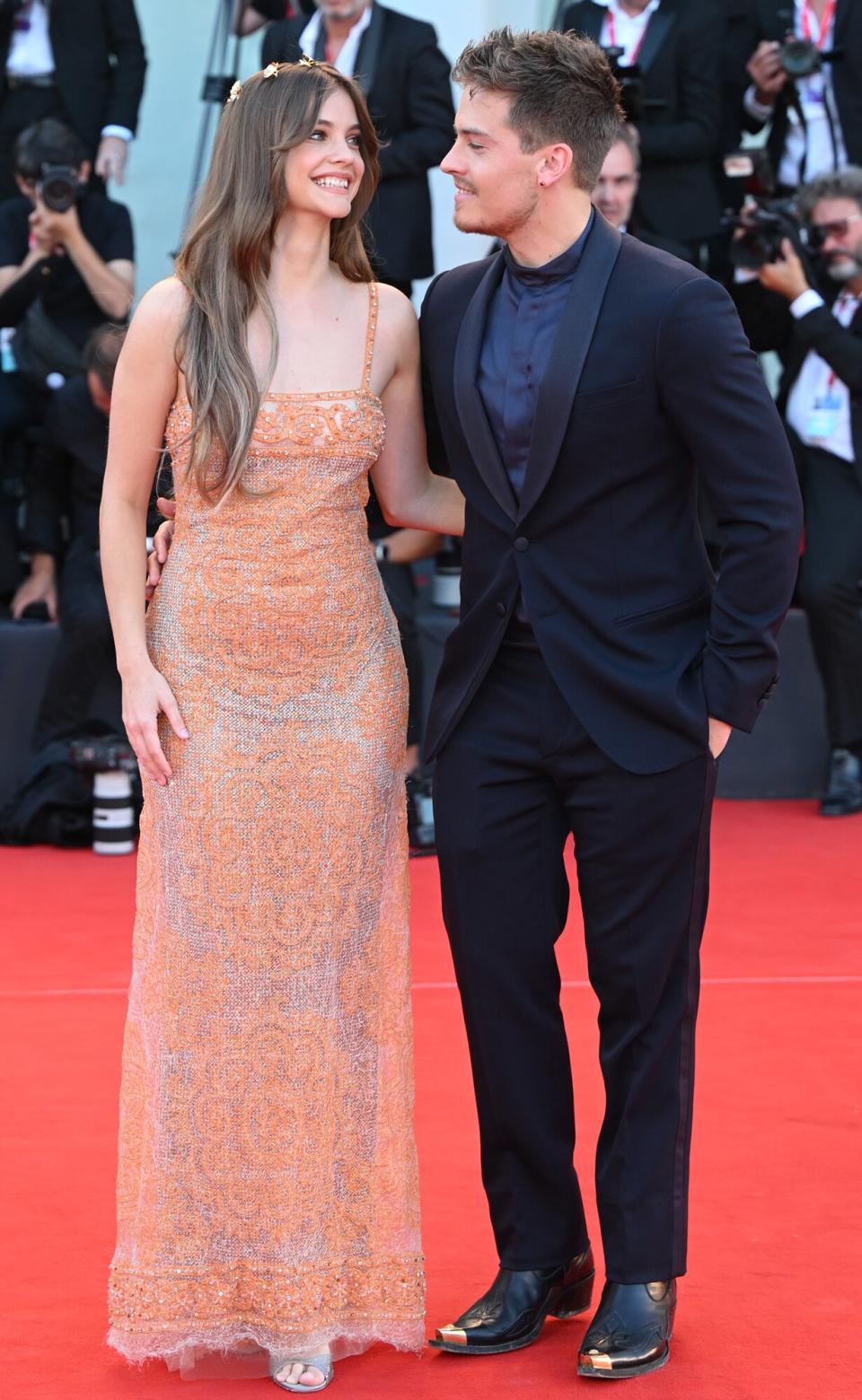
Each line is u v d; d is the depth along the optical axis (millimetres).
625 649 7500
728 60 20141
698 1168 9836
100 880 16844
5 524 19891
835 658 18672
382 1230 7941
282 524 7633
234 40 23406
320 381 7688
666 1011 7754
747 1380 7539
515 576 7637
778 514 7305
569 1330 8148
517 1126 7887
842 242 18406
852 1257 8742
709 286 7262
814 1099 10922
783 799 19859
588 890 7770
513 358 7504
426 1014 12750
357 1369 7820
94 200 19828
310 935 7746
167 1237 7742
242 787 7699
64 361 19438
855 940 14617
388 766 7977
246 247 7547
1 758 18906
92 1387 7602
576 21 19641
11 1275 8586
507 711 7770
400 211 18719
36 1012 12789
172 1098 7754
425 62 18781
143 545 7977
